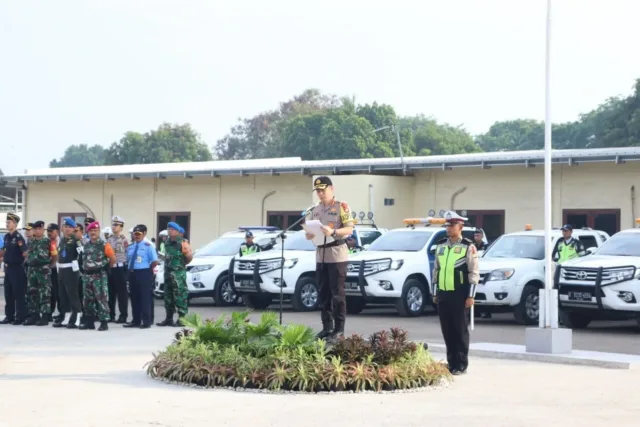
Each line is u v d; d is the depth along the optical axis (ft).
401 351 38.88
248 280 81.25
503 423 31.63
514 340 58.95
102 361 46.50
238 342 40.16
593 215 93.30
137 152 282.77
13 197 168.45
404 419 32.01
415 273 76.64
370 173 105.40
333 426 30.78
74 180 131.85
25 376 41.29
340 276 43.37
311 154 239.71
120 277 68.18
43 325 66.95
